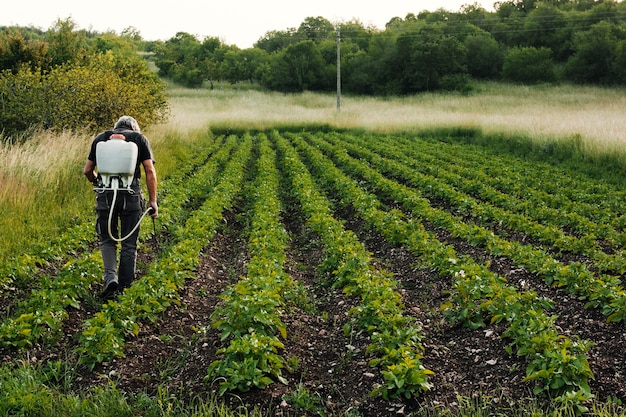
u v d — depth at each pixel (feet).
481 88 232.94
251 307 20.40
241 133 123.85
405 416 16.30
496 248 31.81
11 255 29.58
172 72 306.96
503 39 322.75
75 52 100.17
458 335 21.93
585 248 31.96
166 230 37.47
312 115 138.21
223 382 17.28
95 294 25.00
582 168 65.77
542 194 48.08
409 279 29.22
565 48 287.07
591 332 21.58
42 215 37.04
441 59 246.68
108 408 15.66
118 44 262.88
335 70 278.05
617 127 76.89
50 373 17.93
